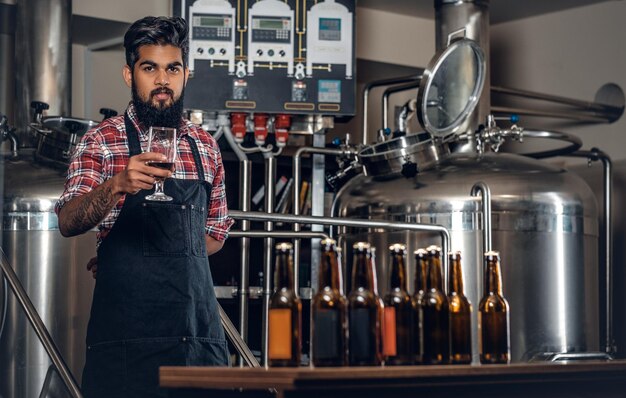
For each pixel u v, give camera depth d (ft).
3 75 17.31
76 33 17.88
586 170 19.74
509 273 14.82
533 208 14.96
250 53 16.44
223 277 17.74
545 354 14.94
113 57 18.78
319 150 16.26
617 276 19.26
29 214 12.97
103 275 9.20
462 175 15.02
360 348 6.55
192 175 9.64
